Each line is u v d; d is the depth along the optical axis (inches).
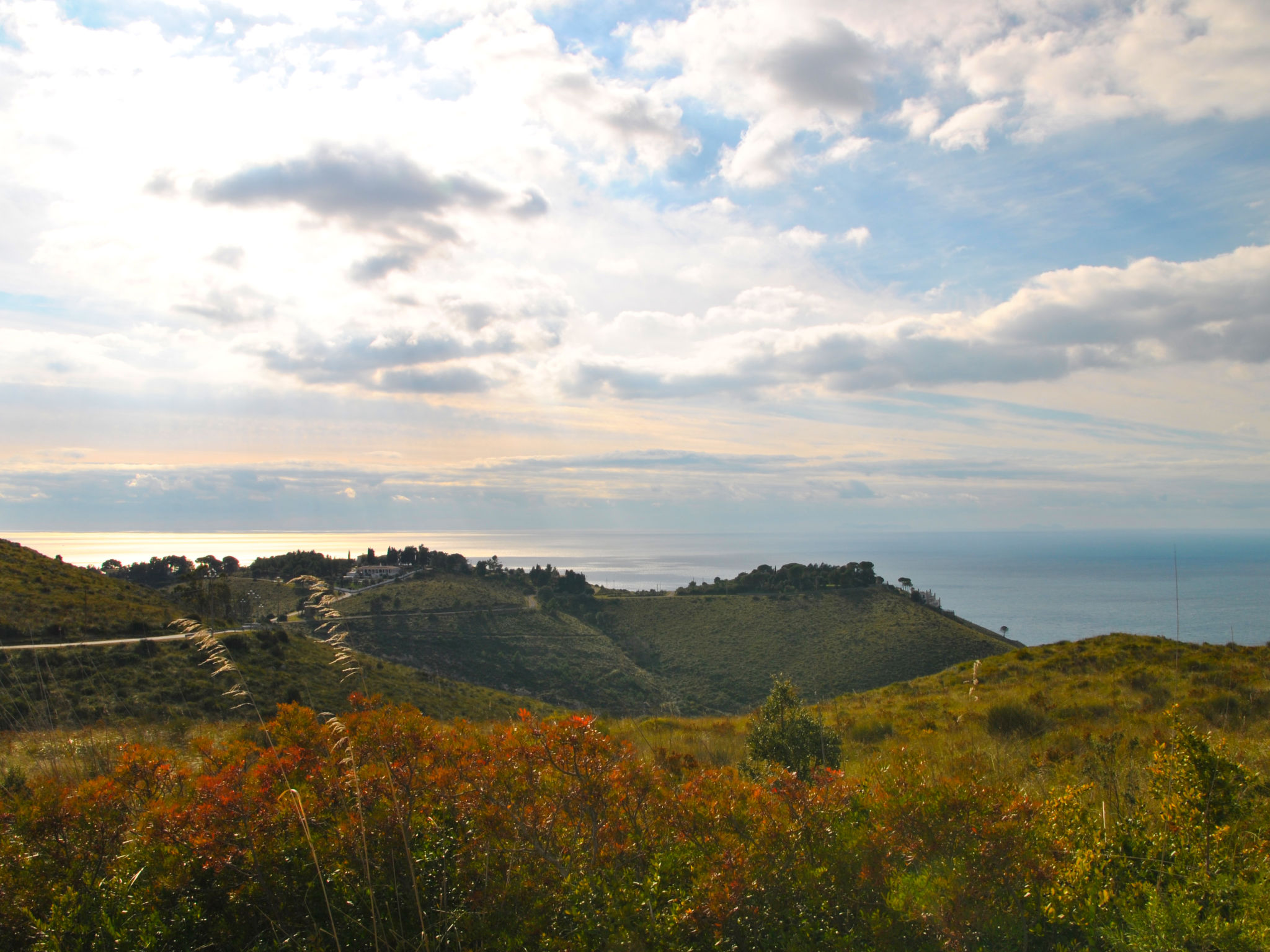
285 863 153.2
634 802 178.1
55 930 137.9
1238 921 138.5
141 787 177.8
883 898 151.1
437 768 169.5
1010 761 339.6
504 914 149.5
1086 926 147.3
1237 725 433.7
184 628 192.2
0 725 609.0
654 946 139.2
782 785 176.2
